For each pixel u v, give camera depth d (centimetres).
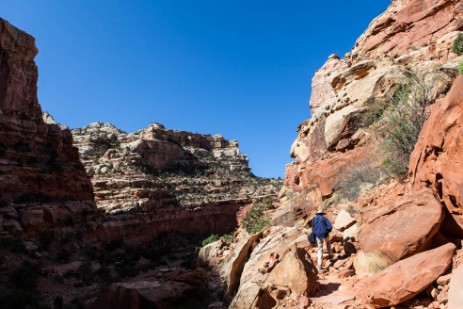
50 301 2020
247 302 771
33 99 4075
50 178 3741
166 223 6444
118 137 8806
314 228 957
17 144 3666
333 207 1528
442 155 725
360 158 1627
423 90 1242
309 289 737
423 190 760
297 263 770
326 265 926
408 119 1238
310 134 2253
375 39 2364
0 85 3678
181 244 6222
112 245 4425
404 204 767
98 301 1088
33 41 4122
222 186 9006
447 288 531
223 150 11644
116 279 2878
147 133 8975
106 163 7325
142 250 4722
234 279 1325
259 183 9894
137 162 7775
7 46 3794
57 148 4156
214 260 2462
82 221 3959
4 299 1800
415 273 575
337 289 746
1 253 2500
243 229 3053
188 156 9975
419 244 668
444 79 1373
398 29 2222
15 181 3294
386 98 1664
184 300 1330
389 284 583
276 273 794
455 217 680
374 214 837
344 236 1070
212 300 1467
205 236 7212
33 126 3916
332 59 4131
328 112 2019
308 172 2030
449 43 1705
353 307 624
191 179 8612
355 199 1412
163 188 7300
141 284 1353
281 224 1952
